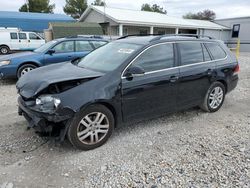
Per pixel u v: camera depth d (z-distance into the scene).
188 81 4.52
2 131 4.11
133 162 3.29
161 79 4.10
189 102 4.70
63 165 3.20
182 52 4.51
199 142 3.88
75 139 3.41
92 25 21.94
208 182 2.88
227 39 31.50
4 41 20.00
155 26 24.73
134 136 4.04
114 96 3.60
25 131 4.12
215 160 3.35
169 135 4.11
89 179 2.93
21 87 3.70
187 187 2.80
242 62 14.72
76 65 4.45
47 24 30.47
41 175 2.98
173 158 3.39
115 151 3.56
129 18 23.59
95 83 3.52
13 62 7.54
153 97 4.07
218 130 4.36
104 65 4.02
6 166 3.14
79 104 3.30
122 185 2.83
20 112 3.85
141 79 3.88
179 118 4.89
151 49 4.10
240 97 6.57
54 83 3.34
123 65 3.78
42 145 3.67
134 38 4.71
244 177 2.98
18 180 2.88
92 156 3.42
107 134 3.71
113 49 4.44
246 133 4.25
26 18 29.45
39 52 8.02
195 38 4.86
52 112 3.20
